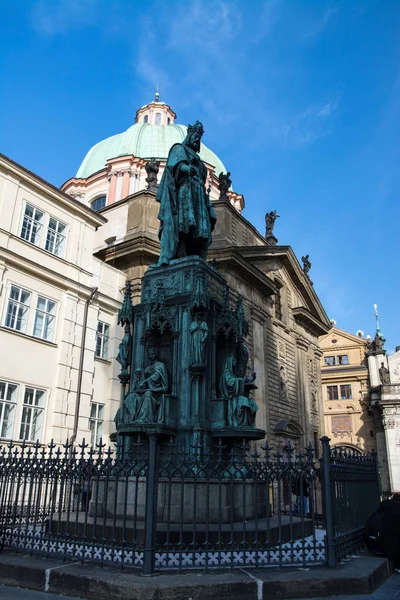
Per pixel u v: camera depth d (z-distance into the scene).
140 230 29.59
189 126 12.66
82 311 24.97
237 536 7.36
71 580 6.09
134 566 6.39
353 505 8.52
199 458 8.64
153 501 6.37
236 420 9.73
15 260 21.69
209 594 5.69
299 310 39.88
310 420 40.19
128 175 42.09
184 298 10.39
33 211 23.41
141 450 9.18
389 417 53.00
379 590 6.52
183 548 7.09
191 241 12.02
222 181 33.56
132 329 11.25
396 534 7.88
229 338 11.09
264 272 36.16
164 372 9.80
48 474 7.75
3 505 8.30
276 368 34.72
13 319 21.50
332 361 64.88
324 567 6.77
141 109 54.00
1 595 6.04
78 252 25.33
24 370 21.42
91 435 24.53
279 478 6.96
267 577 6.08
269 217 40.47
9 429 20.47
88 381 24.44
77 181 44.62
